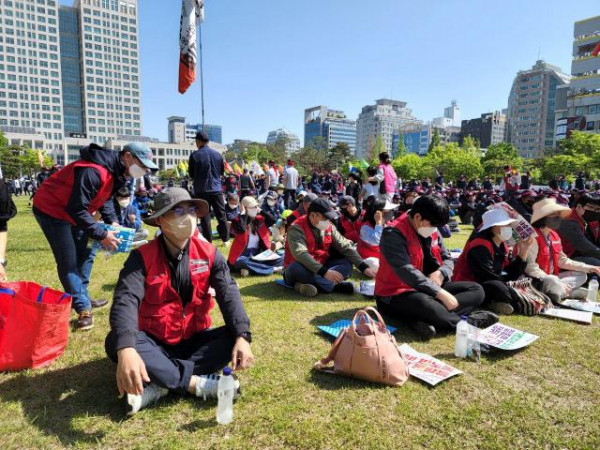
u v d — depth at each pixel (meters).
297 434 2.26
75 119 122.56
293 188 14.34
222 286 2.74
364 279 5.88
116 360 2.55
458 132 153.00
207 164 7.50
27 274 5.58
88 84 121.31
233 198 9.17
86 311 3.77
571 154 49.47
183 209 2.53
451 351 3.40
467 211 13.27
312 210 4.83
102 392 2.70
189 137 194.25
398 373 2.79
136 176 3.78
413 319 3.80
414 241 3.86
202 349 2.67
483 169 60.47
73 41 120.44
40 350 2.99
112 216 5.21
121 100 127.62
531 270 4.70
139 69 130.62
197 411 2.48
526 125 118.94
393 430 2.31
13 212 3.33
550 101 114.12
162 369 2.46
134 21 128.00
